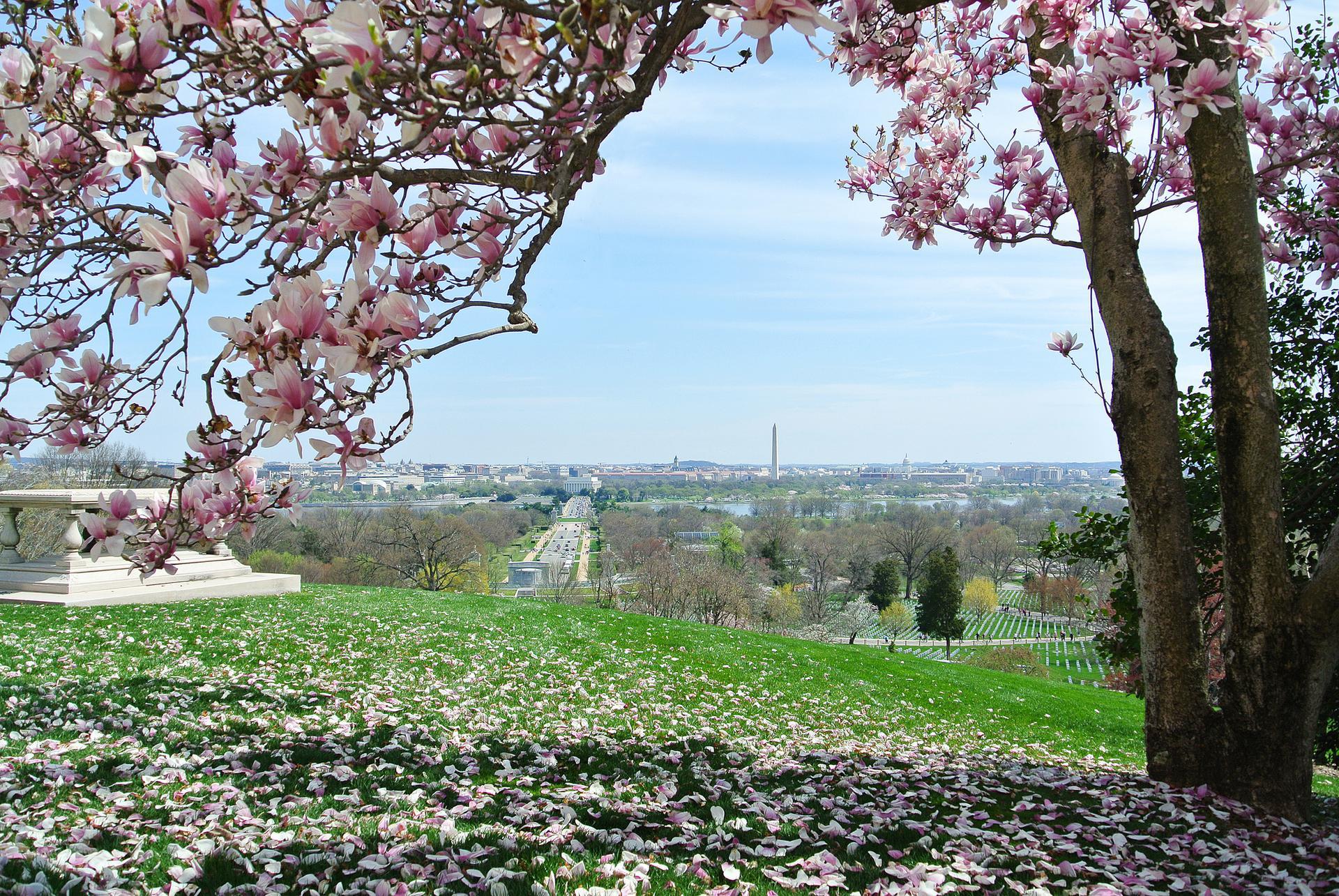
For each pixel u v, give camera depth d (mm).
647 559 66125
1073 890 3873
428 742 6816
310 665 10438
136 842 3947
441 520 54594
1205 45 5250
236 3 1867
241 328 1863
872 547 89438
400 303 1943
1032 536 102625
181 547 2623
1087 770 8852
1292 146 6527
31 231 2400
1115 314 6312
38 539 20734
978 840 4723
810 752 8102
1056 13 4609
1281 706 5645
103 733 6230
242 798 4777
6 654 9445
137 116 2125
